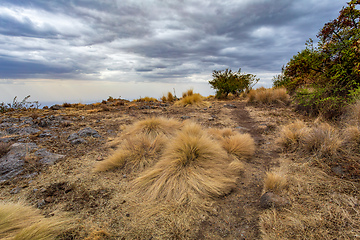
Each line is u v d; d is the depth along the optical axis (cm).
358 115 389
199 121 716
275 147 452
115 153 405
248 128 620
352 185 255
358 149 314
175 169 327
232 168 354
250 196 286
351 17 501
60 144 466
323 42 555
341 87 524
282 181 285
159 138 459
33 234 196
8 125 578
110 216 247
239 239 210
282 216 228
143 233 221
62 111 867
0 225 200
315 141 364
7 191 287
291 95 831
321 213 220
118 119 735
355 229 189
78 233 216
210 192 293
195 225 235
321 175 293
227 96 1316
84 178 333
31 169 346
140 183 316
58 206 260
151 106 1029
